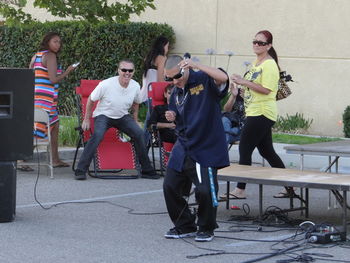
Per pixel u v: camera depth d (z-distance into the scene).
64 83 23.88
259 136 12.22
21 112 10.50
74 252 8.99
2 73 10.38
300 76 21.17
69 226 10.43
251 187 14.19
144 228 10.38
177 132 9.54
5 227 10.29
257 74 12.10
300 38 21.12
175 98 9.41
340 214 11.66
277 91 12.72
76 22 23.70
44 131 14.65
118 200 12.51
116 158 15.11
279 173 10.79
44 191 13.23
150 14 24.03
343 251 9.22
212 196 9.36
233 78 11.95
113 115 14.80
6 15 16.62
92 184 14.09
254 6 21.95
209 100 9.23
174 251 9.09
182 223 9.77
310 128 21.00
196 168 9.27
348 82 20.42
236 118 15.05
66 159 17.06
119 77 14.80
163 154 15.30
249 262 8.59
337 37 20.55
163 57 16.31
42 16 26.81
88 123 14.80
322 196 13.30
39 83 14.94
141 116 21.75
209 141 9.29
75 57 23.66
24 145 10.56
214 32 22.77
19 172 15.28
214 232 10.19
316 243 9.52
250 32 22.08
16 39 25.25
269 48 12.28
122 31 22.95
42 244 9.38
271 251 9.14
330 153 11.29
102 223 10.67
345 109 20.16
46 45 14.98
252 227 10.55
